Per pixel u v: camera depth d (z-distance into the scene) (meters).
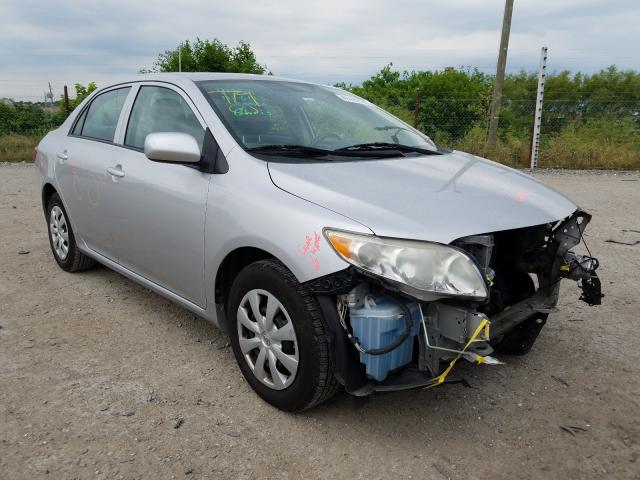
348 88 21.28
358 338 2.39
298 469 2.41
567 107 15.39
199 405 2.87
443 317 2.39
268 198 2.68
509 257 3.16
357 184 2.69
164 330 3.74
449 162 3.34
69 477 2.32
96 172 3.95
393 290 2.30
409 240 2.30
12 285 4.52
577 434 2.69
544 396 3.02
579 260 3.01
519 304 3.07
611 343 3.67
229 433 2.64
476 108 15.13
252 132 3.11
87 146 4.23
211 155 3.04
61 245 4.80
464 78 21.45
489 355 2.47
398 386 2.42
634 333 3.82
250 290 2.80
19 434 2.58
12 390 2.96
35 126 17.25
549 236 3.14
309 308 2.50
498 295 3.03
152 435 2.61
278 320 2.70
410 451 2.54
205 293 3.12
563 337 3.75
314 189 2.61
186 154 2.93
